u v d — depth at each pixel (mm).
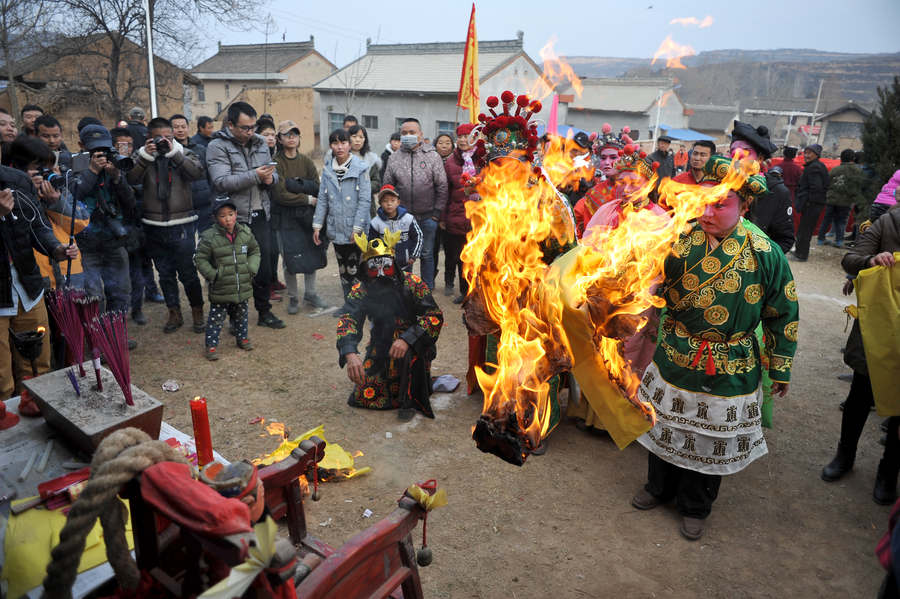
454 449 4137
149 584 1571
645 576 3070
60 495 2105
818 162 9719
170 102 20703
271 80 30766
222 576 1483
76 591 1793
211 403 4602
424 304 4273
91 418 2250
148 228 5652
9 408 2666
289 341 5859
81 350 2506
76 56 18906
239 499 1542
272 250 6848
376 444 4148
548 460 4078
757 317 3068
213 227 5324
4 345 3758
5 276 3691
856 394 3803
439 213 6941
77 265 4730
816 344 6434
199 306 5902
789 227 5090
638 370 3537
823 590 3018
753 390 3195
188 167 5602
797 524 3527
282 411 4531
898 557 1453
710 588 3002
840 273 9406
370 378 4551
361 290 4238
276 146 7266
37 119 5445
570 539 3320
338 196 6125
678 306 3154
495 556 3160
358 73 25844
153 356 5375
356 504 3492
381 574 1909
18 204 3740
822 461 4199
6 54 15969
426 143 6895
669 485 3568
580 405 4441
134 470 1438
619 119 31547
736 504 3701
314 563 1741
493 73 23844
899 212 3639
